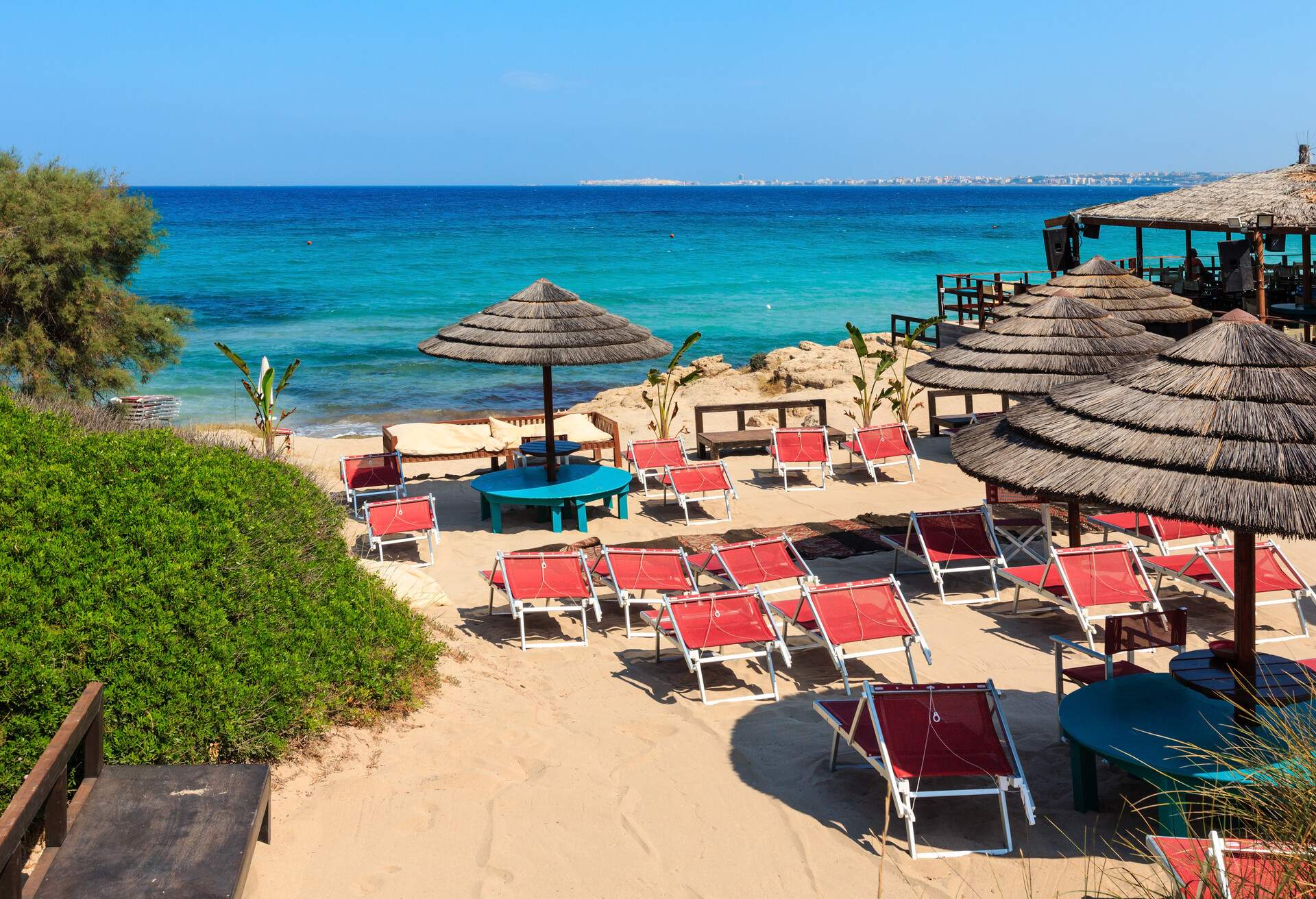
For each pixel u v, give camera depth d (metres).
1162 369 5.09
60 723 4.97
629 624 8.27
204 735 5.37
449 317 39.56
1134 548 8.30
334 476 14.58
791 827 5.40
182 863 4.11
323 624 6.59
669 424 17.34
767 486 13.62
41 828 4.77
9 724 4.95
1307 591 8.07
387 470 12.79
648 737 6.51
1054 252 23.75
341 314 40.28
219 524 6.46
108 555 5.86
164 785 4.75
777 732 6.57
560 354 11.23
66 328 20.34
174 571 5.91
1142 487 4.56
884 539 9.74
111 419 11.36
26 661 5.03
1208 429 4.62
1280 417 4.55
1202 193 20.89
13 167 20.50
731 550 8.88
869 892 4.82
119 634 5.45
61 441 7.23
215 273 56.22
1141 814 5.38
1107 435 4.90
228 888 3.96
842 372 22.17
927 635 8.34
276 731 5.77
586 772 6.00
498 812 5.50
